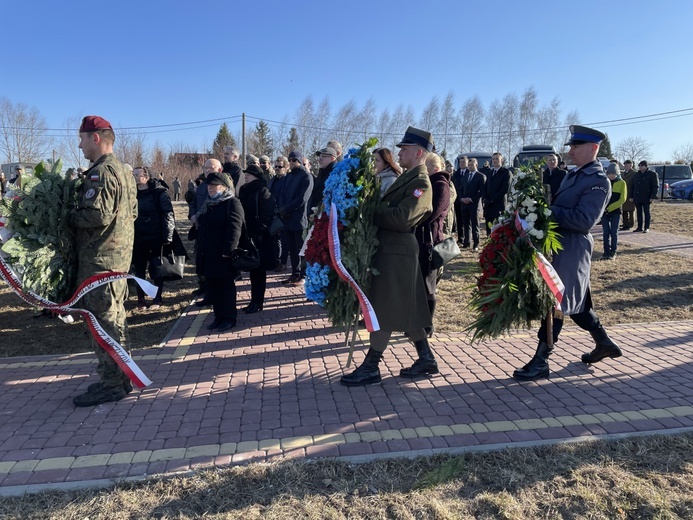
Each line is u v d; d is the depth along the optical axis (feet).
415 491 9.13
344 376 13.94
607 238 32.76
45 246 11.85
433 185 15.84
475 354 16.26
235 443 10.77
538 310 13.38
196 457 10.24
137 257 22.74
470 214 36.86
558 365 15.15
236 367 15.35
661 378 14.07
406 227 12.64
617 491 9.04
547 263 12.82
